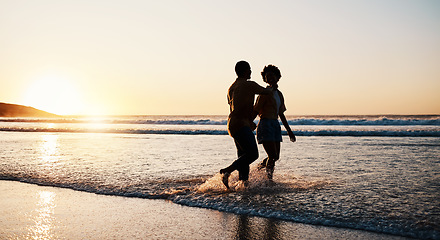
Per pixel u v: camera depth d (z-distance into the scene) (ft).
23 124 100.42
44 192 12.04
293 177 13.98
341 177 13.96
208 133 53.52
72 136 47.34
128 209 9.71
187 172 15.71
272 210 9.14
